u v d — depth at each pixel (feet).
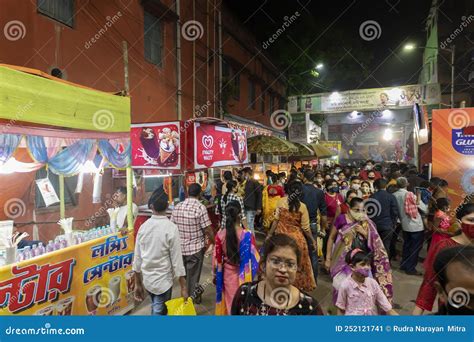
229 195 20.04
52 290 11.21
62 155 14.11
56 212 21.43
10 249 10.18
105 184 25.09
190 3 39.63
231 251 11.77
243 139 27.04
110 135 13.89
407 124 81.66
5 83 9.53
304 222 15.15
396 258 22.41
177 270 11.48
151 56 33.17
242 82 55.83
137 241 11.70
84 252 12.52
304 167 45.60
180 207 14.84
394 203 18.35
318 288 17.17
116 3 27.91
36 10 20.71
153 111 33.19
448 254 5.09
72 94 11.84
